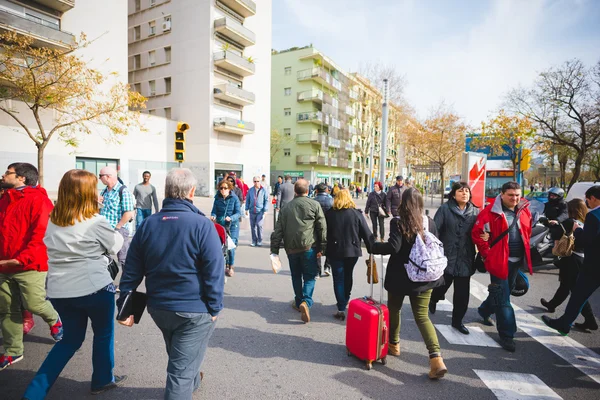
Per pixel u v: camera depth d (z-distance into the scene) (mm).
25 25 18406
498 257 3676
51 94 12070
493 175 17328
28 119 19844
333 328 4102
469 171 7543
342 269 4402
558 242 4410
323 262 7664
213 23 30016
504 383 2984
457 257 3936
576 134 20688
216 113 30922
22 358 3244
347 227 4309
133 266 2170
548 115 20641
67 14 21891
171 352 2129
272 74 48906
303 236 4242
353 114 55562
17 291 3049
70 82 13047
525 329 4176
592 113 19203
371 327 3096
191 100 30844
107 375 2719
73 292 2355
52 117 20828
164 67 32094
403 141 36812
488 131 18031
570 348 3688
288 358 3361
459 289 4004
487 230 3801
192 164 31109
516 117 17703
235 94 31156
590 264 3533
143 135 26656
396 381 2988
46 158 20719
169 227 2102
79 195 2402
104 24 23719
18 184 3014
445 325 4250
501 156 17375
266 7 36844
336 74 50844
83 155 22688
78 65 13062
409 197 3088
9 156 19219
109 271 2609
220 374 3051
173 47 31484
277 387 2861
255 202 9211
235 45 32656
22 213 2932
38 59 12562
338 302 4371
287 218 4328
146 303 2207
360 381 2975
